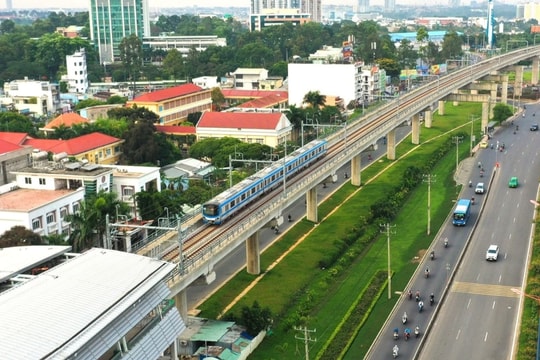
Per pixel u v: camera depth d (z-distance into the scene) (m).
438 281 128.12
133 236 129.50
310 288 127.25
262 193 146.62
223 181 186.50
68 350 65.25
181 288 99.44
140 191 149.75
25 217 129.50
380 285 127.50
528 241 147.12
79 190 144.62
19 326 68.50
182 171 193.00
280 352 103.50
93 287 78.50
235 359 98.44
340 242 147.50
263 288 127.00
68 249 96.88
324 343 105.88
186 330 105.56
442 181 197.38
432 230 156.62
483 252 142.00
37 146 190.38
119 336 73.50
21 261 90.62
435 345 104.56
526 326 106.69
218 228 125.62
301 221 164.25
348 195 186.25
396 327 110.44
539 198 176.88
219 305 119.06
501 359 99.31
